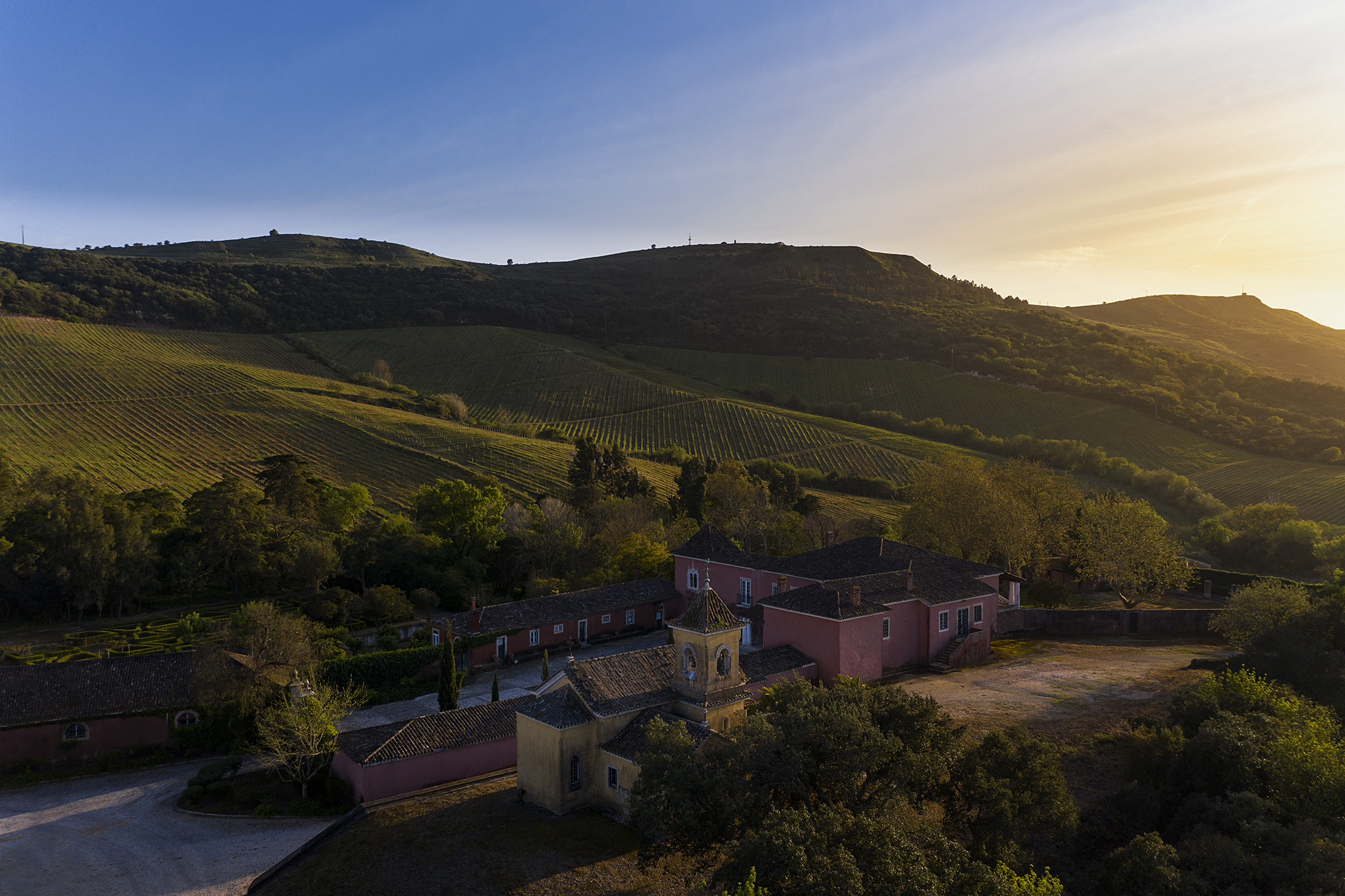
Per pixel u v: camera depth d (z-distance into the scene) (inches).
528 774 1353.3
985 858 1011.3
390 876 1114.1
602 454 3966.5
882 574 2108.8
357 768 1413.6
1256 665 1749.5
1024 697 1785.2
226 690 1739.7
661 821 933.2
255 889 1153.4
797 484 3976.4
